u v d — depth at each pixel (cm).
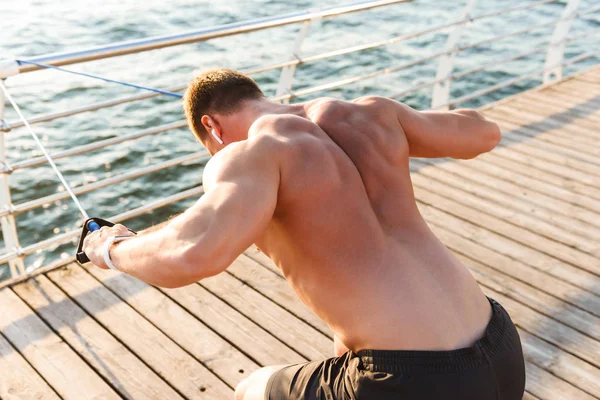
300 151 144
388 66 1079
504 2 1469
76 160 782
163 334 279
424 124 167
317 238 143
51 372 258
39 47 1190
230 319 289
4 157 316
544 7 1405
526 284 312
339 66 1075
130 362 263
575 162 444
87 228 173
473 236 353
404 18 1348
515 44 1171
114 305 298
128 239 148
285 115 155
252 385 177
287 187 141
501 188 408
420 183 414
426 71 1059
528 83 996
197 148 813
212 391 249
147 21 1356
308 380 159
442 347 138
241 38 1220
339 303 143
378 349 139
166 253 129
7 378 255
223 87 164
